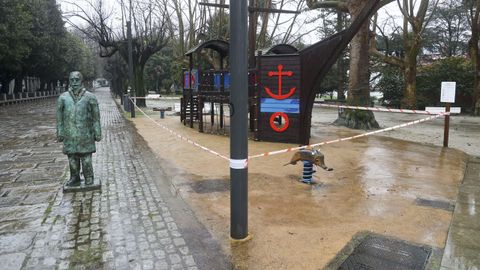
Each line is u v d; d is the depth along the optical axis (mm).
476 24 23562
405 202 5406
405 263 3615
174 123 16609
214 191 5973
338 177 6824
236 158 4000
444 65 27094
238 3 3699
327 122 17672
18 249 3943
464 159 8625
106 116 21297
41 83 52219
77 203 5410
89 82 92375
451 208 5160
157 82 62656
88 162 6055
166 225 4570
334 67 37438
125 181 6621
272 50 11688
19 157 8859
